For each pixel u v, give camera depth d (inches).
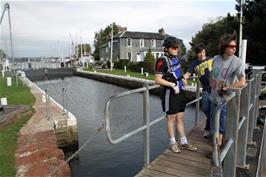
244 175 159.2
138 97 1061.1
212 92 170.1
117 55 2460.6
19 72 1889.8
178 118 189.9
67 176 319.9
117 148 479.2
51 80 2183.8
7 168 306.3
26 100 748.6
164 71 169.3
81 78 2293.3
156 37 2426.2
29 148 370.9
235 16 1286.9
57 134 490.3
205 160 174.7
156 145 487.8
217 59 171.5
